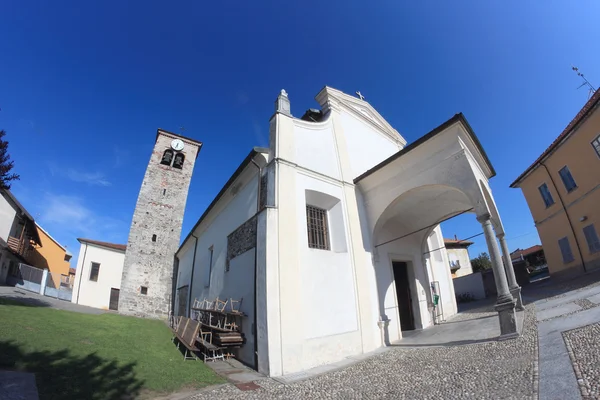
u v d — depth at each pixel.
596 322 6.04
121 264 25.95
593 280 12.24
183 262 21.08
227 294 10.38
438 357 6.77
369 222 11.02
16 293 17.22
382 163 10.38
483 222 7.81
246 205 10.13
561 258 17.86
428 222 12.96
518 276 21.98
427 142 9.19
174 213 22.50
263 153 9.32
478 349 6.66
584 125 15.04
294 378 6.68
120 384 5.73
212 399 5.44
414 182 9.64
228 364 8.15
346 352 8.47
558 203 17.67
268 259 7.73
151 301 19.48
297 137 10.06
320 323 8.24
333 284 9.02
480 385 4.40
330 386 5.79
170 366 7.49
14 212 22.36
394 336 10.44
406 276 13.07
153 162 23.48
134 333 10.98
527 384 4.05
